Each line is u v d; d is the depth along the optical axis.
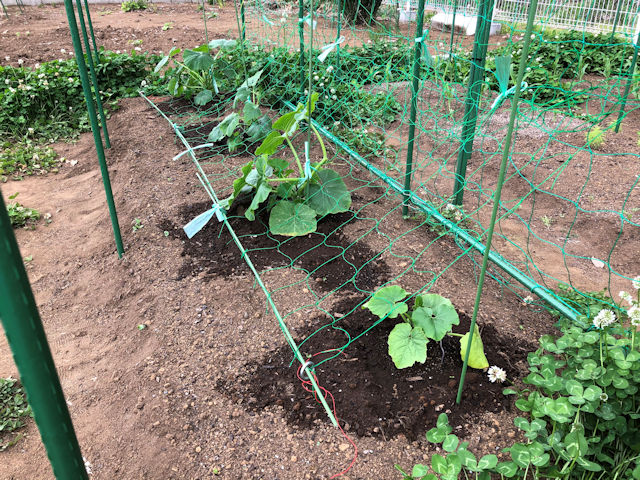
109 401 2.43
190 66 5.46
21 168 4.82
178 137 5.15
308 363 2.30
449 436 1.90
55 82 5.80
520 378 2.39
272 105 5.61
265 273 3.19
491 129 5.28
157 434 2.24
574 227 3.74
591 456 1.91
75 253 3.62
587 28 8.52
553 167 4.51
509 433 2.13
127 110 5.84
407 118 5.50
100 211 4.12
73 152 5.19
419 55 3.21
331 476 2.01
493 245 3.52
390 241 3.45
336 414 2.24
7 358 2.76
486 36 3.19
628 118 5.54
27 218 4.00
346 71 6.36
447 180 4.38
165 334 2.78
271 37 8.33
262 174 3.46
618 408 1.91
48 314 3.07
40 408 0.99
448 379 2.38
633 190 4.07
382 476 2.00
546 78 6.21
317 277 3.12
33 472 2.16
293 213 3.48
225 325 2.81
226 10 12.11
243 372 2.50
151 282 3.21
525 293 3.01
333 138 4.71
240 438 2.19
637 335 2.09
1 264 0.87
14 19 10.03
